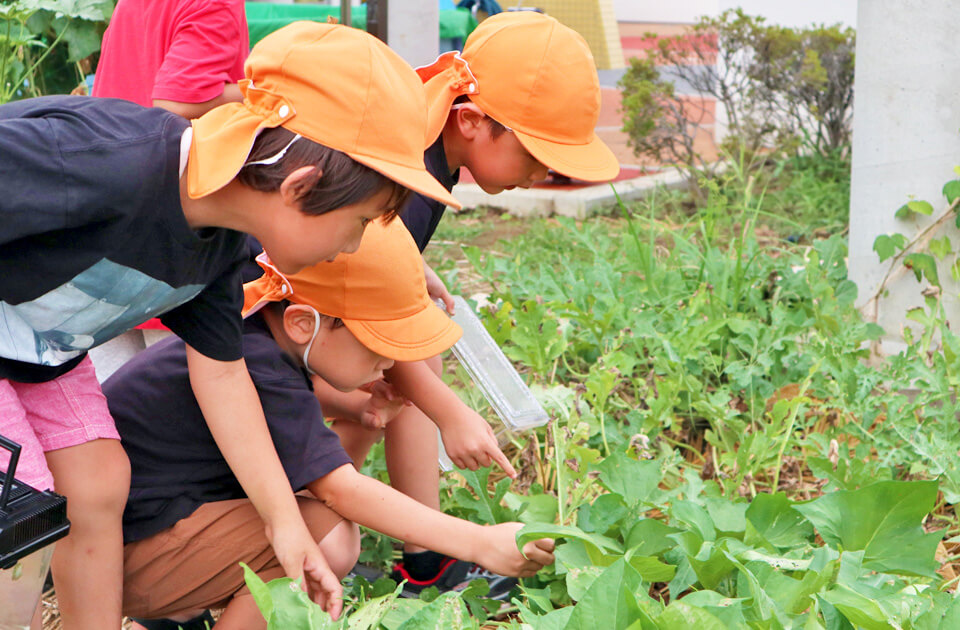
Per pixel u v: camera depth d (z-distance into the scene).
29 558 1.55
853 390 2.85
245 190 1.64
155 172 1.62
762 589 1.77
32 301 1.70
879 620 1.58
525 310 3.54
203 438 2.03
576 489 2.24
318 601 1.92
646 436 2.60
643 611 1.48
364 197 1.60
